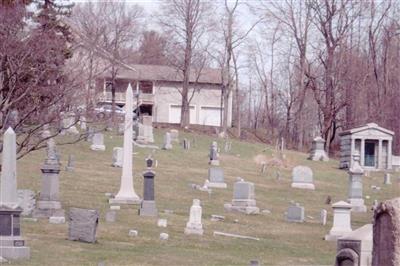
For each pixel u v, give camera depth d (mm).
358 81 78812
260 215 35844
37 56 30562
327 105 77375
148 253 23391
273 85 98625
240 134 87750
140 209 31516
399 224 13289
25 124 32125
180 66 84812
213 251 25109
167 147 58156
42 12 39188
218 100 95062
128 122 35406
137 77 78000
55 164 28984
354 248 17734
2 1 32500
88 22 80312
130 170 35188
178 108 92562
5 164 21359
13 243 20516
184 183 43844
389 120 83500
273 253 25797
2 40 29703
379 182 54594
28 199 28859
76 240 24469
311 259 25000
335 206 30359
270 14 82000
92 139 52156
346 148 62781
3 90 30031
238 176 49562
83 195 35844
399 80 86312
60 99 31234
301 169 47969
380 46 87188
